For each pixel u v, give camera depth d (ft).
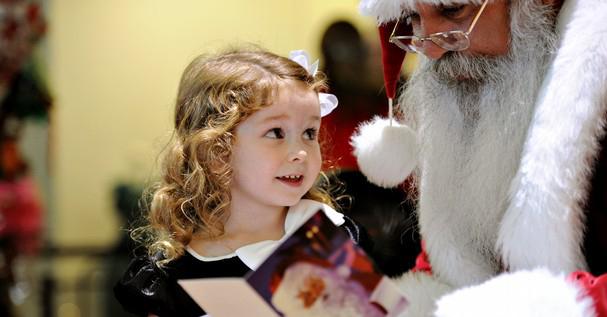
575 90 5.77
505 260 5.94
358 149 7.09
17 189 12.92
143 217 8.29
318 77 6.74
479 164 6.40
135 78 16.79
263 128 6.07
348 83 11.96
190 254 6.24
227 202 6.14
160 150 6.96
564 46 5.96
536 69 6.27
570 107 5.76
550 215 5.71
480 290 5.39
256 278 5.00
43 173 15.64
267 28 17.13
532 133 5.91
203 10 16.97
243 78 6.17
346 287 5.07
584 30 5.90
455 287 6.59
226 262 6.14
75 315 14.10
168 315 6.15
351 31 12.44
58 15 16.39
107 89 16.71
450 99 6.61
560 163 5.73
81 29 16.55
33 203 13.15
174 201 6.27
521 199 5.84
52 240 16.02
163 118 16.79
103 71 16.69
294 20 17.16
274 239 6.31
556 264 5.72
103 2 16.61
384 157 6.88
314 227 5.03
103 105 16.71
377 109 11.78
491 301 5.27
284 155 6.07
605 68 5.74
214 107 6.23
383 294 5.10
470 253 6.61
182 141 6.38
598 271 5.96
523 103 6.24
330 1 16.92
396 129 6.89
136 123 16.80
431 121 6.72
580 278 5.57
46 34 15.19
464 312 5.27
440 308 5.41
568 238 5.73
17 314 13.17
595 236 5.94
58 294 14.08
